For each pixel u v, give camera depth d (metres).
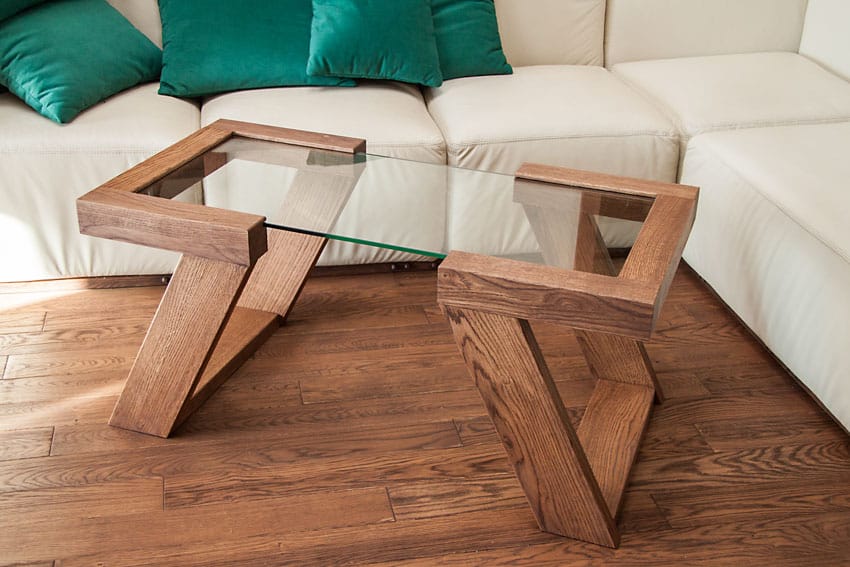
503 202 1.87
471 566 1.64
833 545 1.71
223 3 2.68
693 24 3.15
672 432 2.01
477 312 1.52
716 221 2.42
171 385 1.89
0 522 1.69
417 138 2.47
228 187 1.91
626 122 2.60
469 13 2.87
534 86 2.79
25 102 2.41
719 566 1.65
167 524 1.70
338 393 2.10
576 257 1.63
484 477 1.86
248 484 1.81
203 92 2.68
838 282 1.95
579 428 1.94
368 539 1.69
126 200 1.76
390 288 2.56
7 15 2.39
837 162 2.31
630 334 1.46
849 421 1.92
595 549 1.68
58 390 2.06
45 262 2.42
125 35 2.65
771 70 2.97
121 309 2.40
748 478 1.88
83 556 1.62
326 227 1.78
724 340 2.36
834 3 3.04
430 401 2.09
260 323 2.28
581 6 3.07
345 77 2.73
